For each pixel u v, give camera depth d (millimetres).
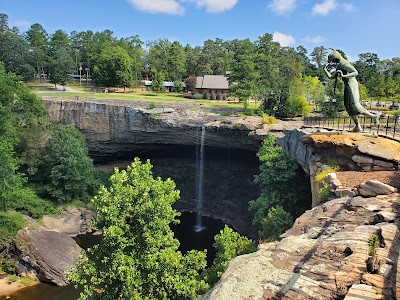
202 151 42656
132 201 13797
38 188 38188
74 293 26766
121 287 13352
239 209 43781
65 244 31391
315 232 11375
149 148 46281
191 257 14992
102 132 43844
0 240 29672
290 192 27188
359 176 16281
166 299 13547
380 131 24359
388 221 10859
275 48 71625
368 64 93250
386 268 8320
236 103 57375
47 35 98562
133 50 92500
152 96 63594
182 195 47844
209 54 97000
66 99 46719
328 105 41062
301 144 25000
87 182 39781
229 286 8188
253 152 41938
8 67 71312
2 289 26797
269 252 9789
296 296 7758
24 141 37656
